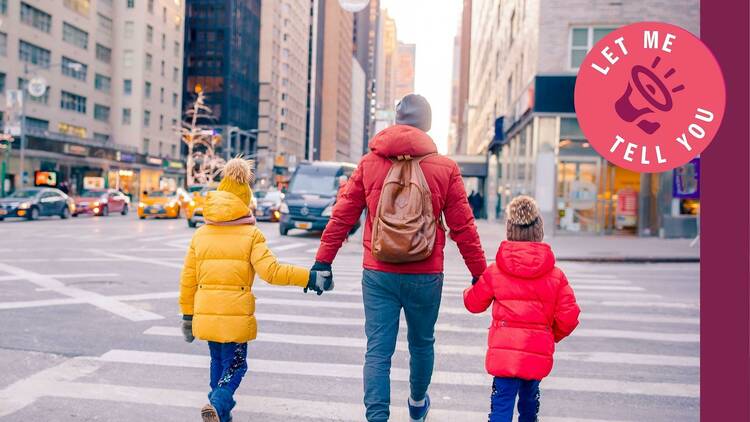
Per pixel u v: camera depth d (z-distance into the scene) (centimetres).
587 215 2261
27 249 1452
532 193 2347
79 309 759
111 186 5919
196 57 8975
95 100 6034
